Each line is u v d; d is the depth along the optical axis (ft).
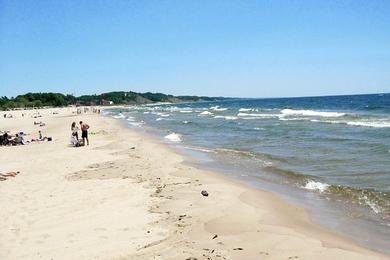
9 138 96.78
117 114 333.83
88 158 70.18
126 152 77.51
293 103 420.36
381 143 76.59
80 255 26.66
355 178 49.08
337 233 31.04
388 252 27.02
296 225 32.99
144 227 31.94
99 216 35.17
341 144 78.95
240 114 225.35
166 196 41.83
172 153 77.36
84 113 362.74
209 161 67.82
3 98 587.27
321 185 46.52
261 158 67.97
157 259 25.59
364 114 167.94
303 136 96.37
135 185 47.42
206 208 37.14
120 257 26.13
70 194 43.45
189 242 28.48
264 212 36.55
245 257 25.52
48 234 30.89
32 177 53.67
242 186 47.67
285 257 25.48
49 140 102.58
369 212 36.22
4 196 43.06
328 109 240.53
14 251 27.71
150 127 154.51
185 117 228.02
